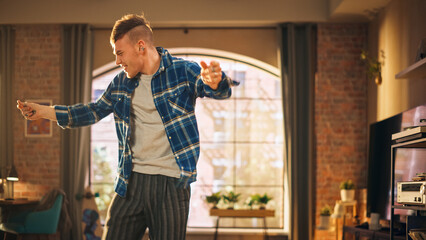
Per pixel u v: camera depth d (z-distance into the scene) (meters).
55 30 7.66
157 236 1.62
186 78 1.66
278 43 7.44
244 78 8.77
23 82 7.65
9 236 6.86
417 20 5.35
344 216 6.52
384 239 4.77
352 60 7.46
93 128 8.64
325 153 7.38
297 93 7.47
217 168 8.66
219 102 8.74
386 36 6.45
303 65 7.51
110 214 1.66
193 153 1.65
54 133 7.60
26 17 7.44
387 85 6.37
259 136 8.70
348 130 7.40
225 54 7.76
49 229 6.50
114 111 1.73
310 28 7.44
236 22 7.39
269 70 7.91
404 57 5.75
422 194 3.35
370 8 6.69
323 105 7.43
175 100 1.64
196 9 7.34
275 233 7.49
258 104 8.73
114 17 7.41
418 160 4.57
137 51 1.63
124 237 1.65
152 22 7.38
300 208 7.35
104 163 8.57
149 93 1.66
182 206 1.64
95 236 7.19
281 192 8.41
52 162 7.57
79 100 7.46
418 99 5.27
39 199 7.47
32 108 1.77
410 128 3.64
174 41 7.64
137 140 1.67
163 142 1.65
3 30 7.63
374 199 5.92
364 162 7.35
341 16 7.10
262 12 7.32
